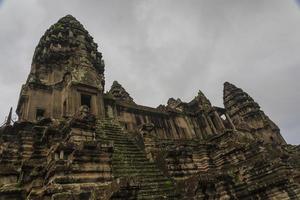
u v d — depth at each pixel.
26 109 19.81
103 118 20.27
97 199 7.92
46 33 27.91
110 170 10.34
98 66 28.22
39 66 24.53
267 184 15.65
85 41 28.78
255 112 51.56
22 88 22.58
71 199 8.02
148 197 11.23
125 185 7.94
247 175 17.31
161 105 34.47
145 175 13.64
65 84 22.11
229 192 12.48
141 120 26.94
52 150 10.94
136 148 16.88
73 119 12.39
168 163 15.41
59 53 25.59
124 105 26.39
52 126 14.60
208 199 11.41
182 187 12.14
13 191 11.16
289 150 36.25
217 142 25.81
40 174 10.99
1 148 14.45
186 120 31.98
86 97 21.92
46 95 21.30
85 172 9.62
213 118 33.19
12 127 15.76
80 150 10.03
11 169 12.97
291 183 15.10
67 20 30.09
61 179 8.95
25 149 14.58
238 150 21.66
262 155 18.56
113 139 16.86
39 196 8.99
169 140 25.33
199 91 37.03
